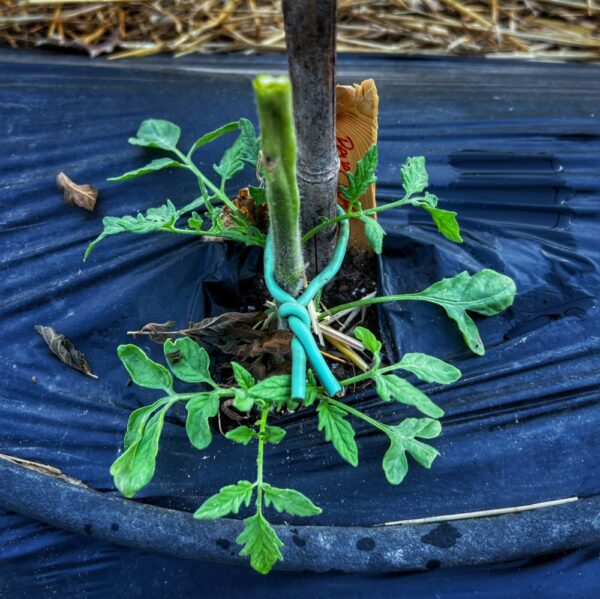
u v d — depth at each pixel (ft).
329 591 1.26
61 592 1.29
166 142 1.51
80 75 1.79
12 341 1.42
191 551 1.24
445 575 1.25
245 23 2.09
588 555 1.26
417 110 1.71
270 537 1.11
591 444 1.30
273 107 0.93
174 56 2.06
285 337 1.26
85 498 1.28
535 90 1.79
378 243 1.22
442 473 1.29
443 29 2.11
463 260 1.45
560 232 1.51
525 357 1.37
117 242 1.51
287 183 1.03
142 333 1.40
